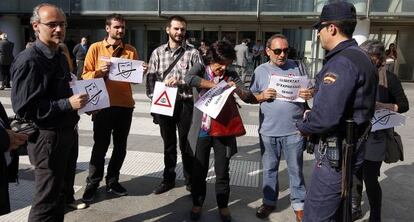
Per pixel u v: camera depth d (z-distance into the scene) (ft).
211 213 13.88
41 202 10.25
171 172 15.55
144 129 25.46
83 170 17.76
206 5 53.62
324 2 50.67
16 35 60.23
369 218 12.78
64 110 9.75
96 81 12.33
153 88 15.25
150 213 13.75
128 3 55.21
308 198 9.55
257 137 24.23
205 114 12.62
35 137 9.96
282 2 52.11
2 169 8.25
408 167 18.81
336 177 9.02
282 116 13.10
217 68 12.51
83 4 56.08
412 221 13.46
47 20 9.64
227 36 62.59
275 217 13.71
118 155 14.92
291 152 13.19
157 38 64.64
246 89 12.59
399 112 12.17
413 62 61.05
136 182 16.52
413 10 49.32
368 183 12.34
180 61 14.82
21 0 57.36
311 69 55.57
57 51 10.24
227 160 12.85
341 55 8.68
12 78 9.62
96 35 65.00
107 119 14.08
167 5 54.49
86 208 13.97
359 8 50.06
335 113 8.41
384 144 11.96
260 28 61.62
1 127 7.85
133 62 13.88
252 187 16.21
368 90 8.66
